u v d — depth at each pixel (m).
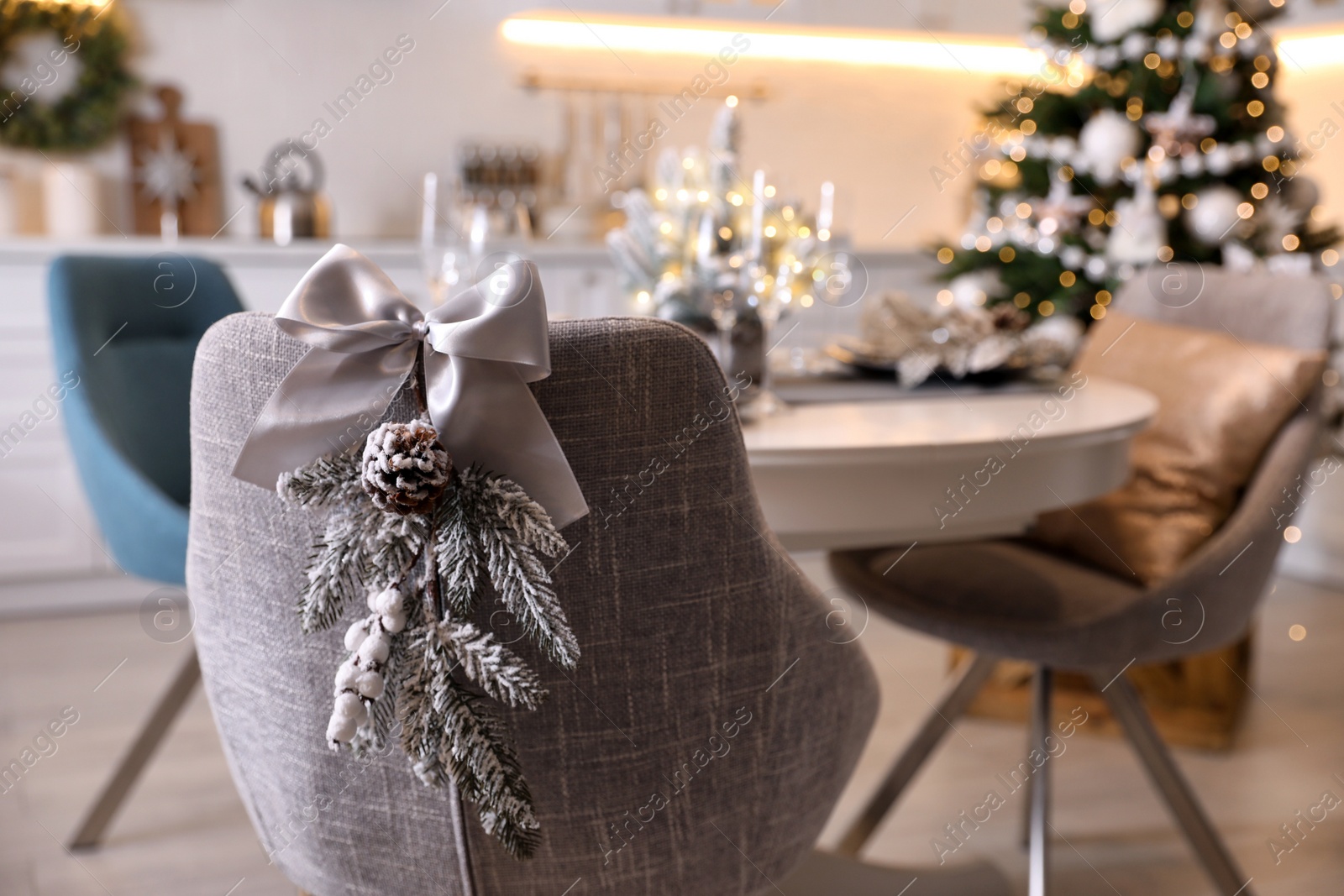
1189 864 1.70
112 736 2.08
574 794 0.77
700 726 0.77
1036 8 3.04
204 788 1.88
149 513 1.49
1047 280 2.92
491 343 0.64
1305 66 3.52
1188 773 2.01
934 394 1.52
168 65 3.17
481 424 0.67
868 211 4.04
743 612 0.76
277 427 0.68
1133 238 2.69
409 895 0.81
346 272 0.69
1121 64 2.89
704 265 1.34
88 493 1.57
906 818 1.83
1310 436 1.50
